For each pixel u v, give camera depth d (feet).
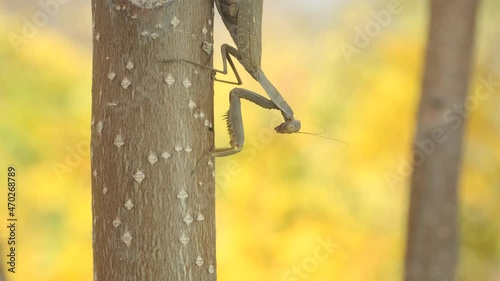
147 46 1.93
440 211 3.08
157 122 1.94
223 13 2.07
